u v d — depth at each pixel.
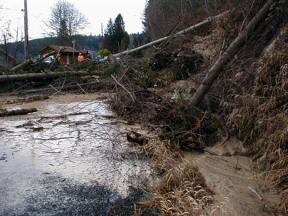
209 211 2.46
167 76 7.93
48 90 10.85
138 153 3.87
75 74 12.02
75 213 2.38
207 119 4.44
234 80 4.84
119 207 2.50
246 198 2.69
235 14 6.30
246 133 3.95
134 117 5.60
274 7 4.93
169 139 4.08
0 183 2.89
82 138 4.54
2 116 6.22
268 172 3.12
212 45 7.28
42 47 19.34
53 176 3.09
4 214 2.32
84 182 2.96
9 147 4.07
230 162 3.56
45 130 5.03
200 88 4.66
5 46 16.88
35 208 2.43
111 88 8.16
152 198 2.66
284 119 3.39
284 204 2.49
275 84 3.95
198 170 3.31
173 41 9.59
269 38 5.23
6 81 10.72
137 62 8.22
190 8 14.02
